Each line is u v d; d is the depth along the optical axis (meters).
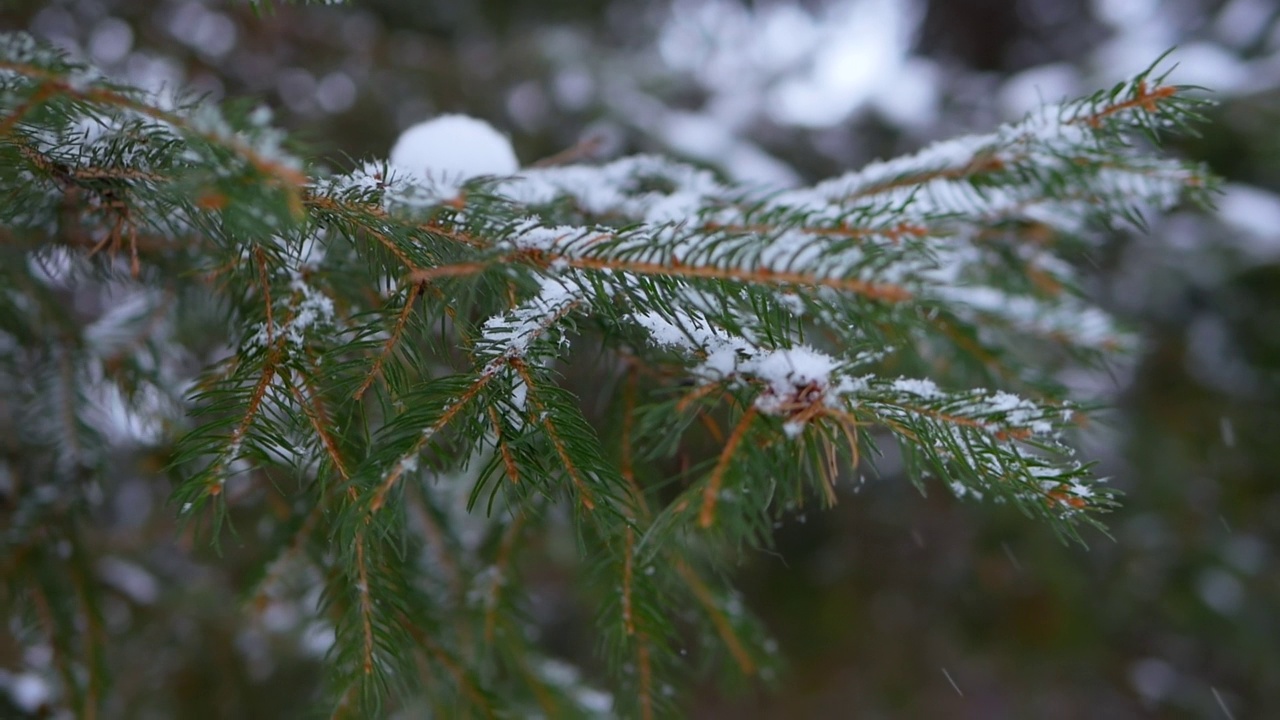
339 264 0.60
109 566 1.19
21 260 0.71
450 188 0.56
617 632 0.61
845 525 2.02
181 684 1.24
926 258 0.57
